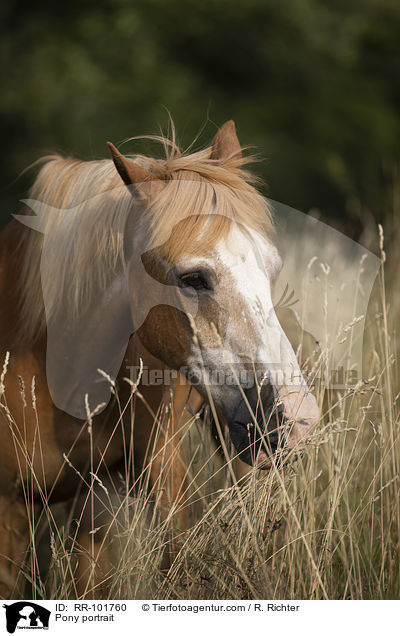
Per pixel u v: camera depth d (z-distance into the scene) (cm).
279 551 364
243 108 1798
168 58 1825
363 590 372
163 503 375
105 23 1764
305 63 1908
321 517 383
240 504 340
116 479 399
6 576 367
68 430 371
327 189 1775
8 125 1667
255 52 1889
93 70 1669
